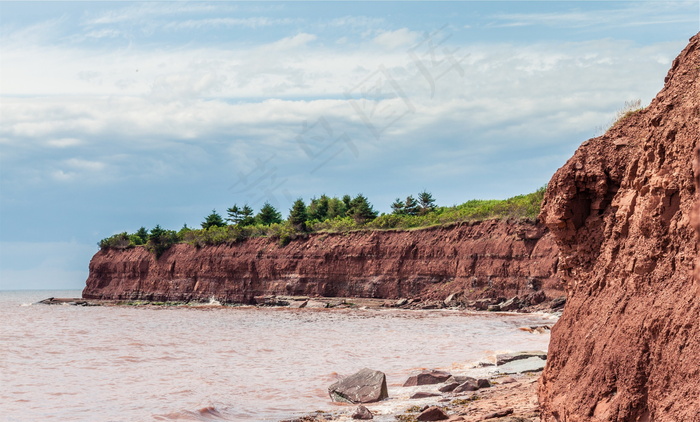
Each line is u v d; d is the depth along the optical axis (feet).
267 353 118.73
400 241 311.27
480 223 284.00
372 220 361.92
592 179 38.11
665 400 26.18
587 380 32.01
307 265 339.36
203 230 417.90
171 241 431.84
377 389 71.15
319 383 83.61
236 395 75.87
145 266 432.66
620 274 32.99
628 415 28.25
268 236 374.02
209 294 384.47
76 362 108.68
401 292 298.56
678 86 33.86
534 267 248.11
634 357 28.84
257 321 221.66
